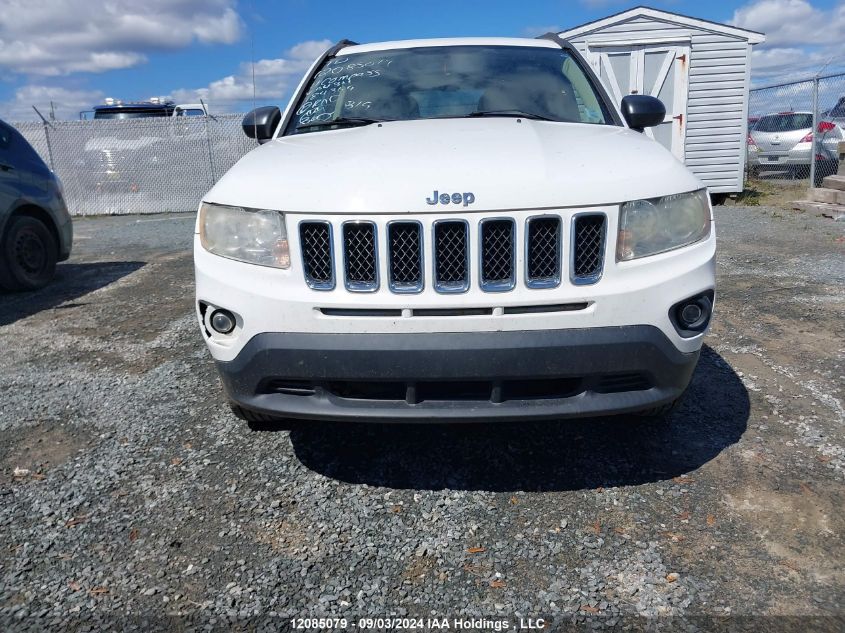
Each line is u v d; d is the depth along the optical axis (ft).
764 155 46.88
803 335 14.28
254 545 7.82
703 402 11.16
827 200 33.01
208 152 46.78
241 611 6.77
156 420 11.19
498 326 7.57
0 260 20.62
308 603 6.86
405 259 7.63
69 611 6.82
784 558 7.29
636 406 7.98
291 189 7.94
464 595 6.92
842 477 8.79
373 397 8.01
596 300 7.60
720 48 38.34
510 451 9.76
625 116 11.68
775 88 39.17
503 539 7.80
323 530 8.06
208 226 8.48
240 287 8.00
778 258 22.26
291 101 12.21
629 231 7.75
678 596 6.79
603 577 7.11
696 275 8.01
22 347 15.64
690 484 8.75
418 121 10.55
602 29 38.81
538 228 7.59
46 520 8.43
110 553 7.75
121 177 47.32
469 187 7.55
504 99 11.33
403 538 7.88
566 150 8.45
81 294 21.13
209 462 9.73
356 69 12.46
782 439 9.83
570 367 7.60
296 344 7.75
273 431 10.62
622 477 8.98
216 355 8.43
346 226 7.63
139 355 14.60
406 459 9.64
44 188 22.53
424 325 7.57
